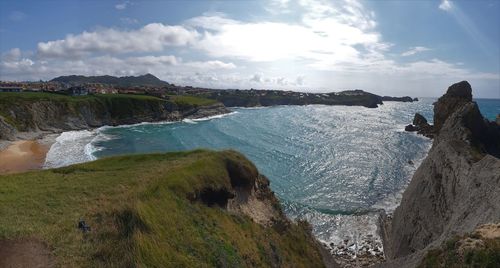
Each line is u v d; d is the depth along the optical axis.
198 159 33.00
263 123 149.38
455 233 26.67
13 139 96.81
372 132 127.19
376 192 60.22
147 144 97.38
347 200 56.41
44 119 119.38
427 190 38.91
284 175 68.25
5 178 26.69
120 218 19.06
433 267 22.66
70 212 19.59
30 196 22.02
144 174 27.86
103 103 148.38
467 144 38.00
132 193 22.59
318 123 152.75
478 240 20.91
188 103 181.75
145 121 154.50
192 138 107.88
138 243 17.20
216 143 98.69
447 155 37.19
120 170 30.17
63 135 112.12
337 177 67.81
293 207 53.00
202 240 21.69
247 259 23.56
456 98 74.62
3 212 19.00
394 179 67.56
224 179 31.30
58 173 29.47
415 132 127.00
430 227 34.97
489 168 28.42
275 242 29.73
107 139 105.75
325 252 37.47
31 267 14.20
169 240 19.70
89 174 28.78
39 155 79.00
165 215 21.75
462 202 30.03
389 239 43.31
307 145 97.69
